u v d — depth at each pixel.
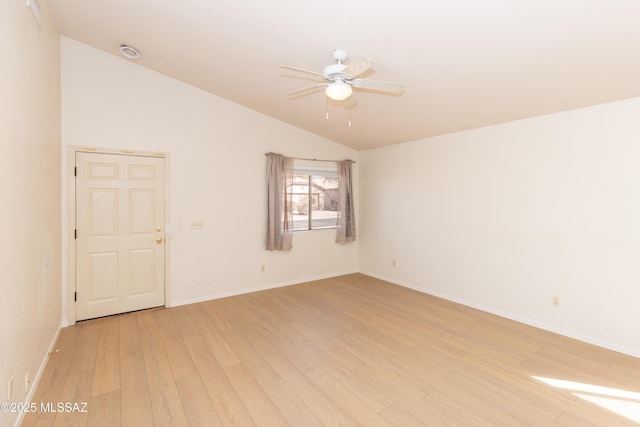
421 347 2.93
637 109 2.69
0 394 1.61
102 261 3.55
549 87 2.74
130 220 3.70
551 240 3.25
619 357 2.73
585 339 3.04
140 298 3.79
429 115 3.72
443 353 2.81
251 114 4.54
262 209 4.69
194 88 4.08
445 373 2.49
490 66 2.56
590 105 2.94
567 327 3.16
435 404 2.11
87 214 3.45
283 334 3.20
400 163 4.96
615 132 2.81
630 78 2.44
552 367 2.57
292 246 5.01
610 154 2.84
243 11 2.39
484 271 3.86
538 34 2.11
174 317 3.62
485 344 2.98
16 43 1.85
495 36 2.19
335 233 5.55
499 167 3.68
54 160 2.95
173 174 3.95
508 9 1.92
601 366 2.59
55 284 2.98
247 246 4.57
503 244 3.66
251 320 3.55
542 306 3.34
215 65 3.40
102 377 2.39
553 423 1.94
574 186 3.07
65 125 3.31
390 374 2.47
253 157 4.58
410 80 2.98
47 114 2.64
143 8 2.58
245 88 3.85
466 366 2.59
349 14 2.20
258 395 2.20
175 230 3.98
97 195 3.50
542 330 3.30
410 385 2.33
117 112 3.59
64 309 3.32
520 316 3.53
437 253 4.43
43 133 2.50
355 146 5.55
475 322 3.51
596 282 2.96
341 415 2.00
